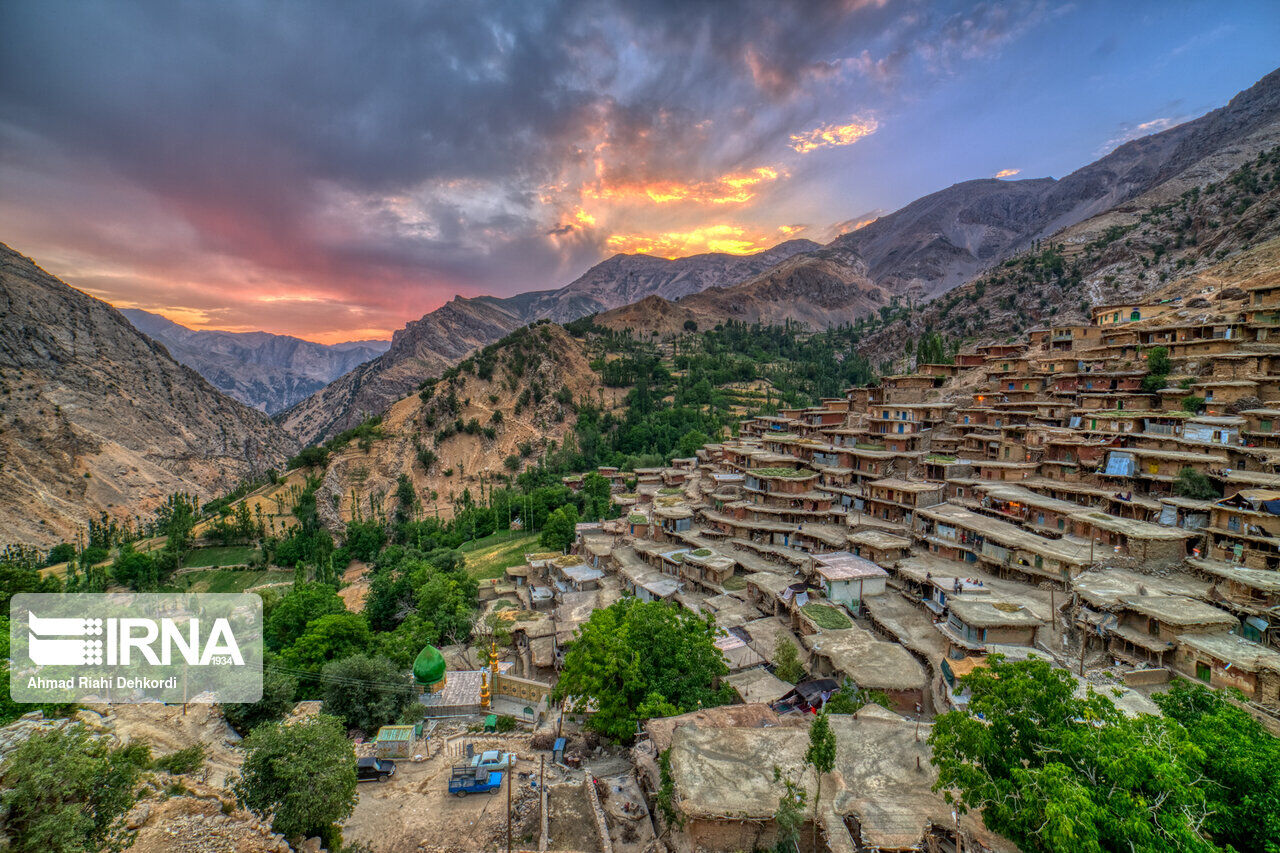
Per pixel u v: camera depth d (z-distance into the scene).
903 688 51.56
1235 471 68.88
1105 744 26.38
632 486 150.12
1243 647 46.53
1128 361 102.19
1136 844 22.78
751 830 32.44
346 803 36.72
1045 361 114.69
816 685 54.22
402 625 78.50
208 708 50.53
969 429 103.00
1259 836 25.55
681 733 38.00
